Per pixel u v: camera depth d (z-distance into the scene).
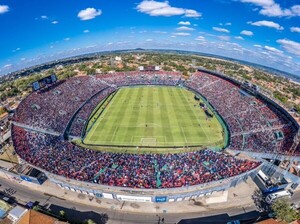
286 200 38.59
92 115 82.31
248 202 41.66
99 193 41.62
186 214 39.19
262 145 56.31
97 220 38.09
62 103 83.06
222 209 40.19
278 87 161.50
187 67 177.75
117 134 68.12
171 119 78.81
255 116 71.94
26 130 61.69
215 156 49.81
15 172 49.09
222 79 112.81
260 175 47.22
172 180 41.97
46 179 48.62
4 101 104.06
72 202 42.12
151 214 39.22
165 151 59.19
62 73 148.75
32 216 34.19
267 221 33.88
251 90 88.31
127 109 88.25
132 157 50.16
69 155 50.69
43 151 52.00
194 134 68.19
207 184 41.31
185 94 107.69
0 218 37.94
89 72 138.62
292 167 50.12
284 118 65.31
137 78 126.69
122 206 40.88
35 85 83.75
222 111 82.31
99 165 46.75
